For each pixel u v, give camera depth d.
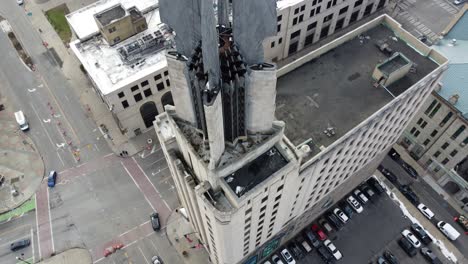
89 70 84.81
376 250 80.38
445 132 80.75
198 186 43.56
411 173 89.69
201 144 43.34
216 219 43.00
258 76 35.38
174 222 83.62
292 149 45.56
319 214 82.44
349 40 65.75
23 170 91.75
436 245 80.69
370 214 84.69
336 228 82.69
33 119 99.88
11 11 122.38
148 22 94.12
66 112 100.75
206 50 30.80
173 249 80.38
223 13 35.81
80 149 94.62
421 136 87.50
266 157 43.66
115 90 80.31
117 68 85.25
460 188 84.44
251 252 65.44
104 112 100.25
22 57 111.56
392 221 83.75
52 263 79.31
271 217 56.25
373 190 87.38
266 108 39.72
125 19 86.75
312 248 80.44
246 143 43.75
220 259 60.78
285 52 109.38
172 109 44.59
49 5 123.50
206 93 33.34
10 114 101.00
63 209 86.31
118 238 82.12
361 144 61.38
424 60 62.94
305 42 112.06
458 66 79.94
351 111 57.75
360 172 77.50
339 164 62.06
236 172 42.56
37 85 105.94
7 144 95.81
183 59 35.56
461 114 75.44
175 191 87.94
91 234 82.88
